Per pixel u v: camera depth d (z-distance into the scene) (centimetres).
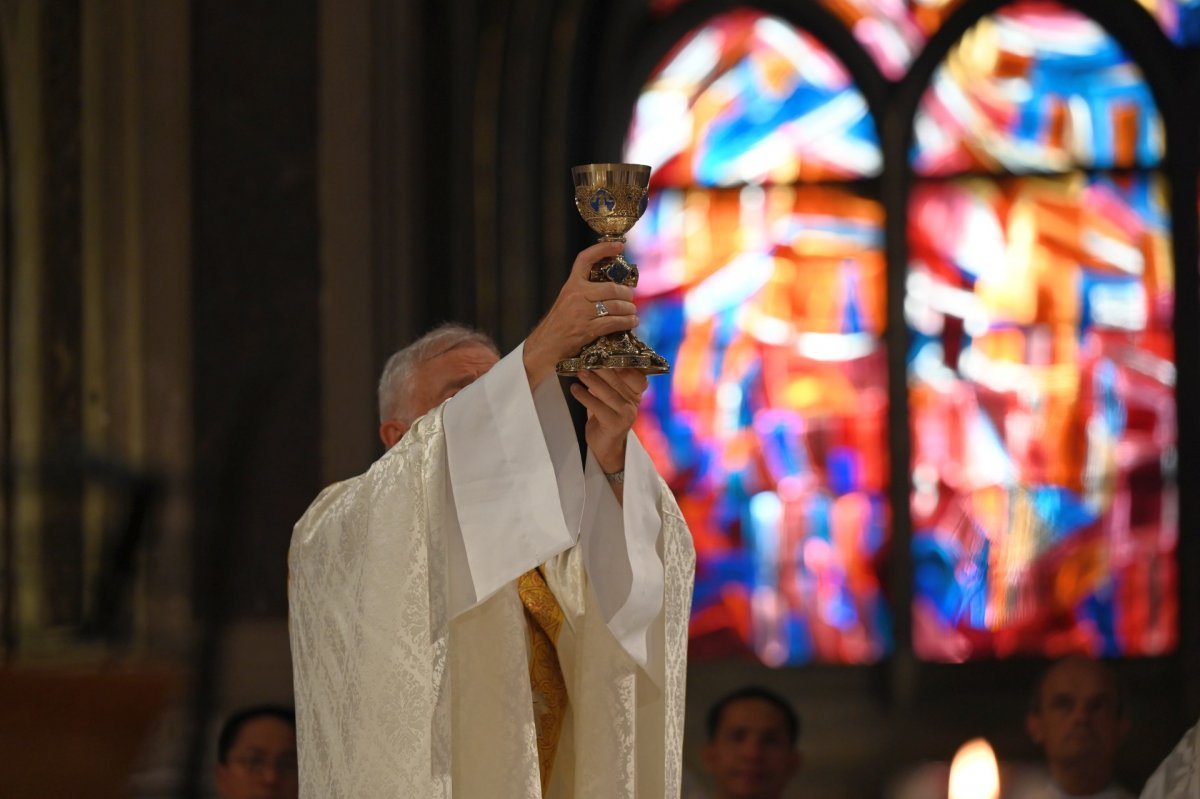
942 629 1889
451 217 1730
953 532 1903
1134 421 1909
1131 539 1889
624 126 1962
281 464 1577
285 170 1620
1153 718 1828
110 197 1578
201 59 1623
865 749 1825
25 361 1546
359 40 1630
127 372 1564
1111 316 1927
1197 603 1864
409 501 586
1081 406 1916
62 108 1570
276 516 1551
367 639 591
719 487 1927
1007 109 1955
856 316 1939
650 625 623
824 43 1967
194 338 1593
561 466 585
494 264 1777
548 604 629
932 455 1919
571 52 1844
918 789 1783
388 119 1633
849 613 1897
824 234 1952
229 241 1609
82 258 1564
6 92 1556
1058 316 1931
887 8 1961
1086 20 1952
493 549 570
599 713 606
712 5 1958
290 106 1627
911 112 1945
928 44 1939
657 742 625
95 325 1560
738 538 1919
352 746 593
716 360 1942
